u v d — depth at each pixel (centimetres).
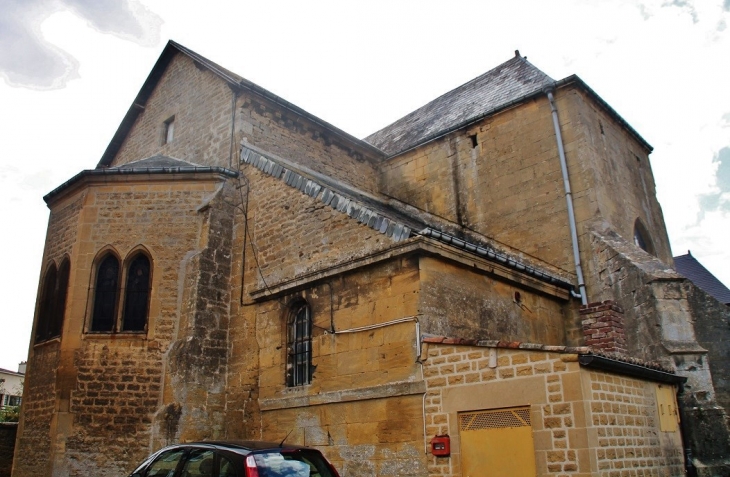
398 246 1006
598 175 1472
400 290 1002
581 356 747
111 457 1175
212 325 1281
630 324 1220
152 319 1275
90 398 1215
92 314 1282
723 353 1232
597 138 1549
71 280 1294
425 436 897
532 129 1589
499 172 1628
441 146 1806
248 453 645
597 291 1346
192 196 1388
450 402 877
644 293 1176
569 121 1520
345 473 992
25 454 1248
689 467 937
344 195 1175
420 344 941
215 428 1220
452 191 1730
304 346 1162
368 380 1002
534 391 782
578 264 1389
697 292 1292
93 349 1248
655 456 846
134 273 1328
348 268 1080
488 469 806
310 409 1087
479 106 1869
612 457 745
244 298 1304
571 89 1538
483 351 855
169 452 723
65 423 1191
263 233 1317
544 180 1526
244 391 1226
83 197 1366
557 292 1304
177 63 1858
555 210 1483
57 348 1257
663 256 1761
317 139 1756
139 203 1367
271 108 1625
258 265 1302
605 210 1441
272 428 1143
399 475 914
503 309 1145
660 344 1112
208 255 1320
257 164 1405
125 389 1223
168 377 1222
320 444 1048
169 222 1358
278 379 1163
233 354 1280
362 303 1055
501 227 1580
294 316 1206
